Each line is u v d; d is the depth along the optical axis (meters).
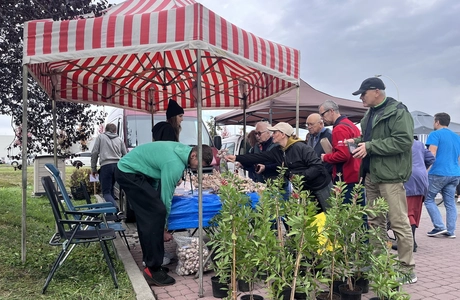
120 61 6.36
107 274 4.06
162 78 7.43
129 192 3.90
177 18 3.61
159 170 3.96
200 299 3.57
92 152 7.82
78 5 5.63
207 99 8.20
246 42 4.14
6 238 5.35
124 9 5.20
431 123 13.11
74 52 3.85
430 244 5.89
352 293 3.19
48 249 4.95
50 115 6.80
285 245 3.17
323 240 3.09
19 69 6.07
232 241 3.00
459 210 9.62
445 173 6.28
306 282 2.75
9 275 3.91
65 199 4.38
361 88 4.14
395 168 3.88
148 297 3.42
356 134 4.77
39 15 5.56
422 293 3.74
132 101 7.86
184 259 4.29
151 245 3.84
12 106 6.48
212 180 4.80
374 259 2.91
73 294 3.46
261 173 5.67
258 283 3.52
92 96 7.09
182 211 4.04
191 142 8.29
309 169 4.30
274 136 4.55
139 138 8.31
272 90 6.55
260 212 3.18
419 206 5.50
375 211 3.16
